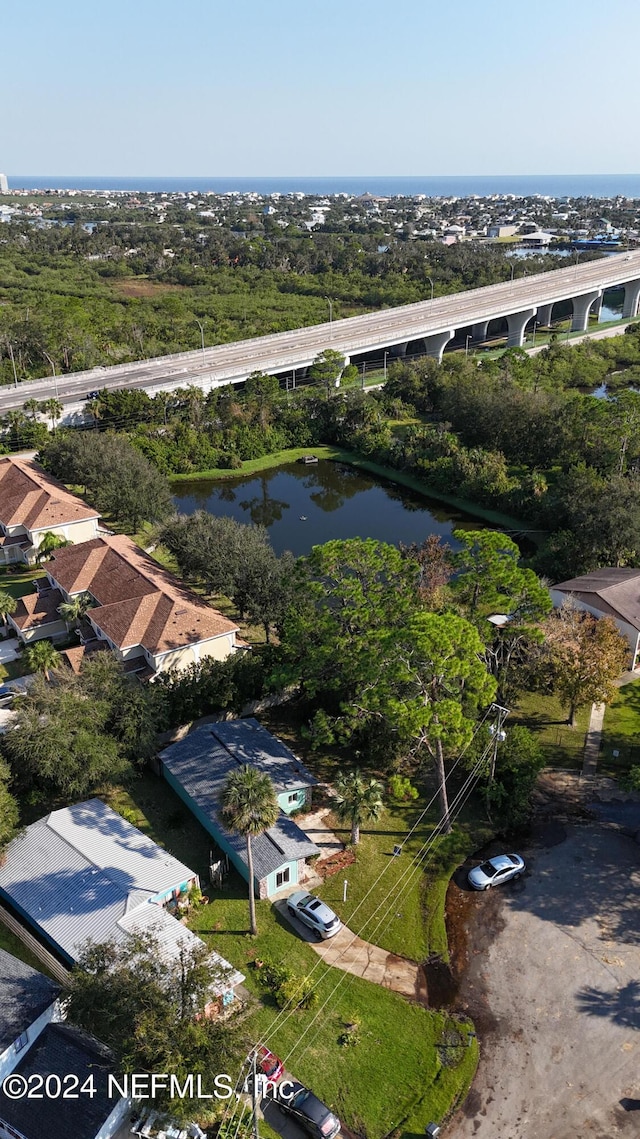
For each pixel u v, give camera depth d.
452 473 105.19
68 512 81.81
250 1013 33.78
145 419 116.00
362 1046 34.78
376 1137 31.28
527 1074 33.84
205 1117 29.06
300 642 52.97
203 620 60.94
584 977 38.38
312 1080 33.28
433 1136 31.03
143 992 29.97
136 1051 28.30
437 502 104.50
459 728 42.28
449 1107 32.47
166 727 54.22
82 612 64.56
